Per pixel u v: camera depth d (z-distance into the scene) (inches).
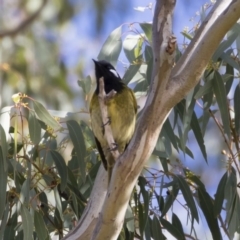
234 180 401.1
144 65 428.5
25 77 584.4
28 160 385.4
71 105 602.9
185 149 427.8
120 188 308.0
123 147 402.9
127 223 388.2
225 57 398.3
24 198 369.4
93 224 361.4
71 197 407.8
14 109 435.5
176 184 402.6
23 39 586.9
